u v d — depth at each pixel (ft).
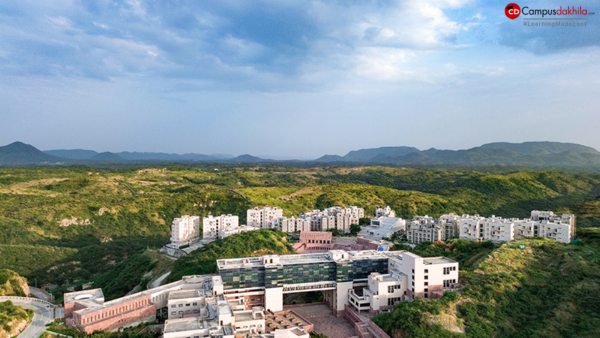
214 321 435.12
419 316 464.65
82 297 509.76
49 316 495.41
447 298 499.51
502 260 597.11
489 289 514.68
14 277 643.86
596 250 608.60
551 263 590.14
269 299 589.73
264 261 597.52
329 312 623.77
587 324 442.91
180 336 403.95
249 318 455.63
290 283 599.16
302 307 645.92
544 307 490.08
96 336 434.71
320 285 605.31
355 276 615.16
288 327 516.73
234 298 579.07
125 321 483.51
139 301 506.07
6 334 415.44
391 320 489.26
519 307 496.23
